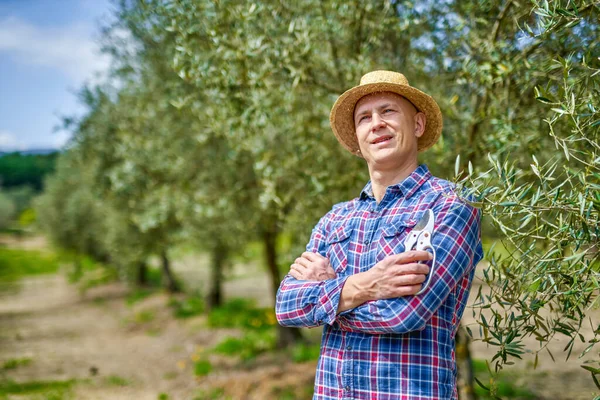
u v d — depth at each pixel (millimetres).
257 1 3408
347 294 1885
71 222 22688
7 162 100125
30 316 18000
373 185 2168
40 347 12703
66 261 28844
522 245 1965
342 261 2068
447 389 1816
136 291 20359
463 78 3211
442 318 1870
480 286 2033
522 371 7605
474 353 8945
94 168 10172
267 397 7441
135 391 8750
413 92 2117
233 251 10883
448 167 3766
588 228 1727
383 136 2094
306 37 3549
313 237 2254
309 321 1978
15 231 67125
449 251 1842
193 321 13781
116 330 14602
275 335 11117
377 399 1817
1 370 10250
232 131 4047
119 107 9281
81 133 10141
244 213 7578
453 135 3764
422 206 1969
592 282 1737
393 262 1811
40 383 9227
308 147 4316
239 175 7309
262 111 3764
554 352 8484
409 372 1801
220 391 8047
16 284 28688
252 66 3635
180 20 3418
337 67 3941
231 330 12336
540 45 2900
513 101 3283
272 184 4840
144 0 3557
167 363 10469
